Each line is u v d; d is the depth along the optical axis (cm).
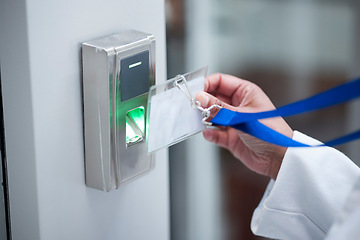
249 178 174
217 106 62
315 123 176
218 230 169
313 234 73
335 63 184
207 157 174
